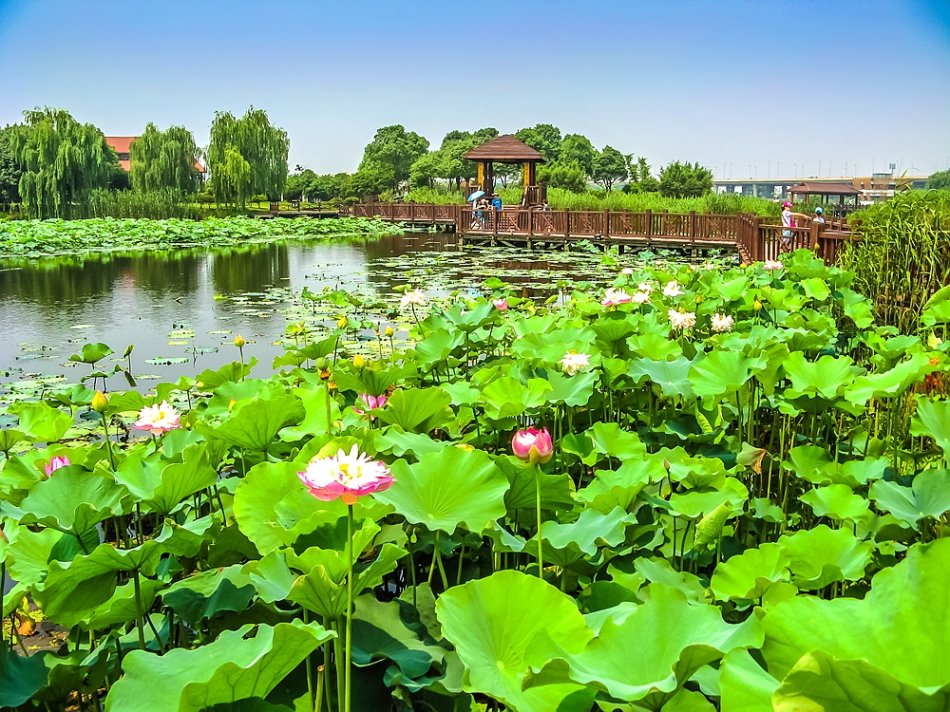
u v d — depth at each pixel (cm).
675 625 136
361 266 1684
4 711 181
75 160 3088
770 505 261
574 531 209
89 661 188
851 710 94
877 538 223
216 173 3638
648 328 448
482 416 322
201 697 131
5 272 1585
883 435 385
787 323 466
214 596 190
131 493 220
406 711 175
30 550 209
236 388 343
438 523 189
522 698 134
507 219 2312
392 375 322
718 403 337
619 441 289
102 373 505
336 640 165
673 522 243
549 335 403
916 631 111
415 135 7950
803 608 117
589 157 7544
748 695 111
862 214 784
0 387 616
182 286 1352
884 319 630
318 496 150
